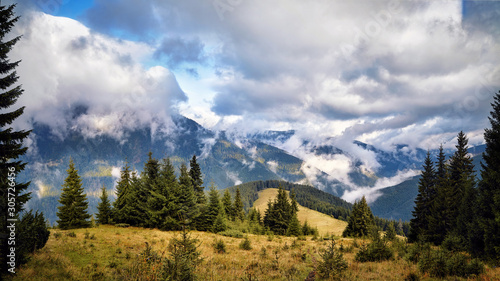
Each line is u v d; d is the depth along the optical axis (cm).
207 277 1248
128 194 4484
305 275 1479
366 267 1662
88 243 2067
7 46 1370
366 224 6531
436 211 3825
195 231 4344
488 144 2342
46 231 1605
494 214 2048
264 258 2075
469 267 1436
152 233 3291
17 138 1402
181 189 4203
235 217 7050
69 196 3906
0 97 1344
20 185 1384
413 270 1509
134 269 1105
